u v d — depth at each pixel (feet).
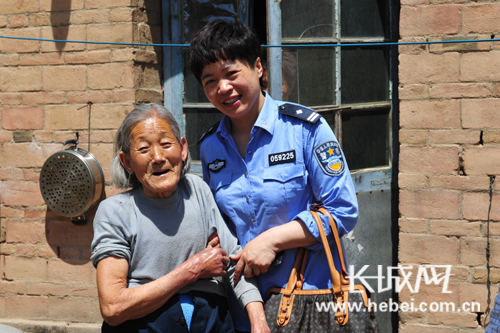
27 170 10.57
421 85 9.25
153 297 5.10
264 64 6.17
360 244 10.37
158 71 10.56
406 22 9.26
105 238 5.32
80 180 9.83
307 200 5.98
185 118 10.54
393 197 10.76
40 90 10.34
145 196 5.54
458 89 9.05
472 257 9.15
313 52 9.84
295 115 5.83
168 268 5.44
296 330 5.61
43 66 10.28
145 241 5.36
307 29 9.74
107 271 5.20
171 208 5.53
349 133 10.36
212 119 10.39
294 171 5.79
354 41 10.18
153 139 5.28
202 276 5.39
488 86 8.89
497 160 8.91
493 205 8.98
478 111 8.97
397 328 10.66
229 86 5.55
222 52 5.47
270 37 9.30
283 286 5.88
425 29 9.17
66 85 10.19
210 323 5.49
